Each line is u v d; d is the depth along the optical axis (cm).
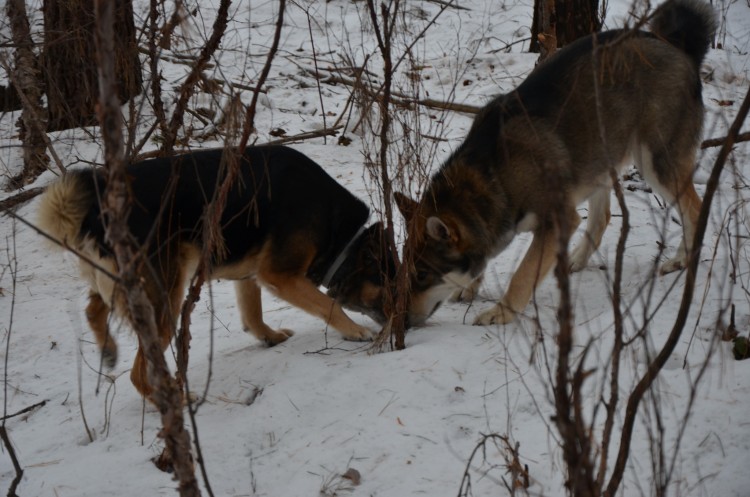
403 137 443
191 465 246
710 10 510
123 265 223
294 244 442
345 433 339
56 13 722
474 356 384
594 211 509
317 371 389
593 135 465
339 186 475
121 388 423
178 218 399
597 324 399
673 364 355
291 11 1245
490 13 1235
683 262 467
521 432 323
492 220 455
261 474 324
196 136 730
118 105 212
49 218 385
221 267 428
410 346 411
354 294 475
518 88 483
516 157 448
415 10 1209
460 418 339
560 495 283
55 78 770
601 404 322
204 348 470
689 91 484
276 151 451
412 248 413
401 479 306
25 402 418
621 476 245
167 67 943
